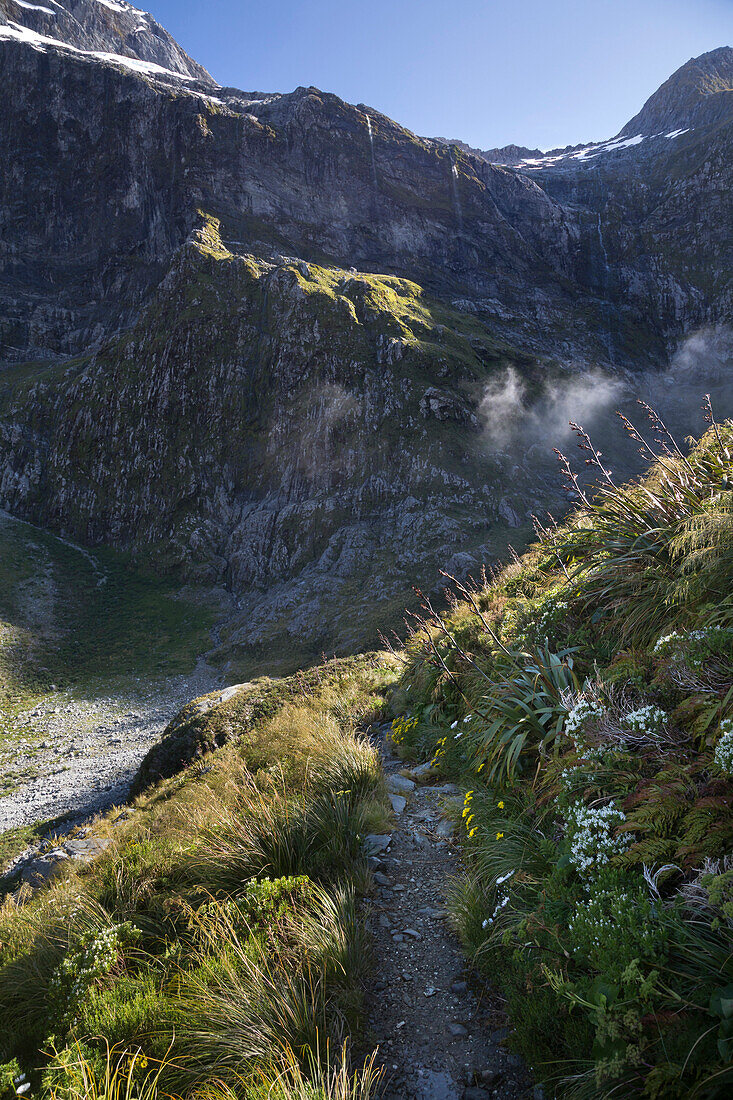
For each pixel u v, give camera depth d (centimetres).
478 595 1034
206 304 15950
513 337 19975
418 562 10925
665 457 704
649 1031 242
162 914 496
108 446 15275
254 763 873
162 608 12375
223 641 10919
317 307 15650
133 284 19875
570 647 600
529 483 13200
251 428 14950
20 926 561
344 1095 281
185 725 1639
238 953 389
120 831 863
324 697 1177
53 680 9831
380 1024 346
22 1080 365
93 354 17975
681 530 575
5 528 14088
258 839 532
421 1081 306
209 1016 349
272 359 15275
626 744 391
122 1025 364
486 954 361
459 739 655
